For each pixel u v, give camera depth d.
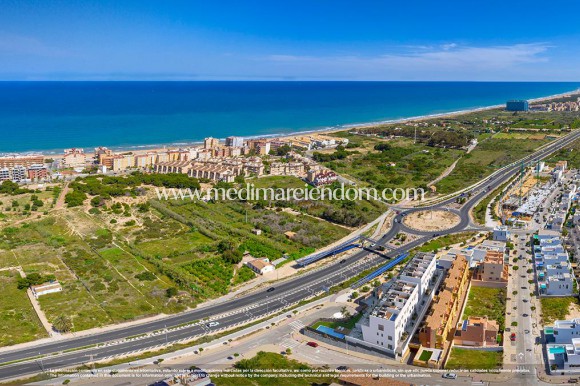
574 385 176.50
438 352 198.62
